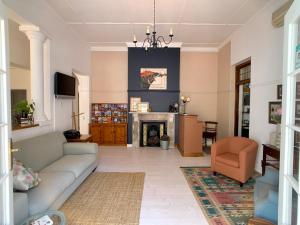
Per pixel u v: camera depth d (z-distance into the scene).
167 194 3.37
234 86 6.00
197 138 5.77
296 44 1.52
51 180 2.73
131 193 3.40
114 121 7.13
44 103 4.07
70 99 5.23
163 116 6.94
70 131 4.79
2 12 1.38
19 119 3.30
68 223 2.54
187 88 7.25
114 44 6.79
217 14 4.45
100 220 2.62
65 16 4.54
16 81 5.59
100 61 7.13
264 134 4.13
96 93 7.17
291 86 1.55
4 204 1.42
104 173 4.33
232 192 3.46
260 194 2.42
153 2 3.91
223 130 6.55
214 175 4.24
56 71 4.40
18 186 2.26
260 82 4.29
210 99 7.27
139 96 6.91
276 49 3.74
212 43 6.66
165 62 6.83
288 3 3.11
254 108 4.54
